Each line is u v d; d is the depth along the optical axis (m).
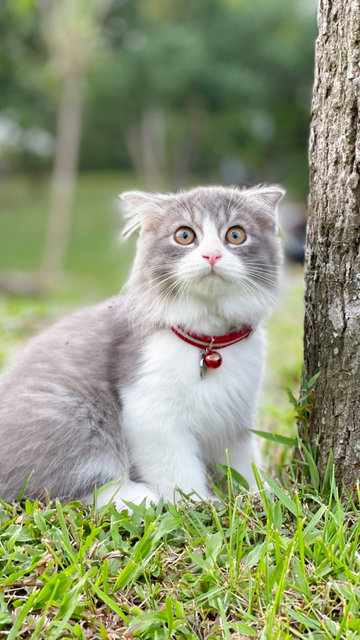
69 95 5.24
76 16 4.40
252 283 0.97
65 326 1.03
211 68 6.41
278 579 0.83
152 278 0.97
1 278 3.60
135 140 7.66
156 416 0.96
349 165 0.91
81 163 9.16
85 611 0.83
